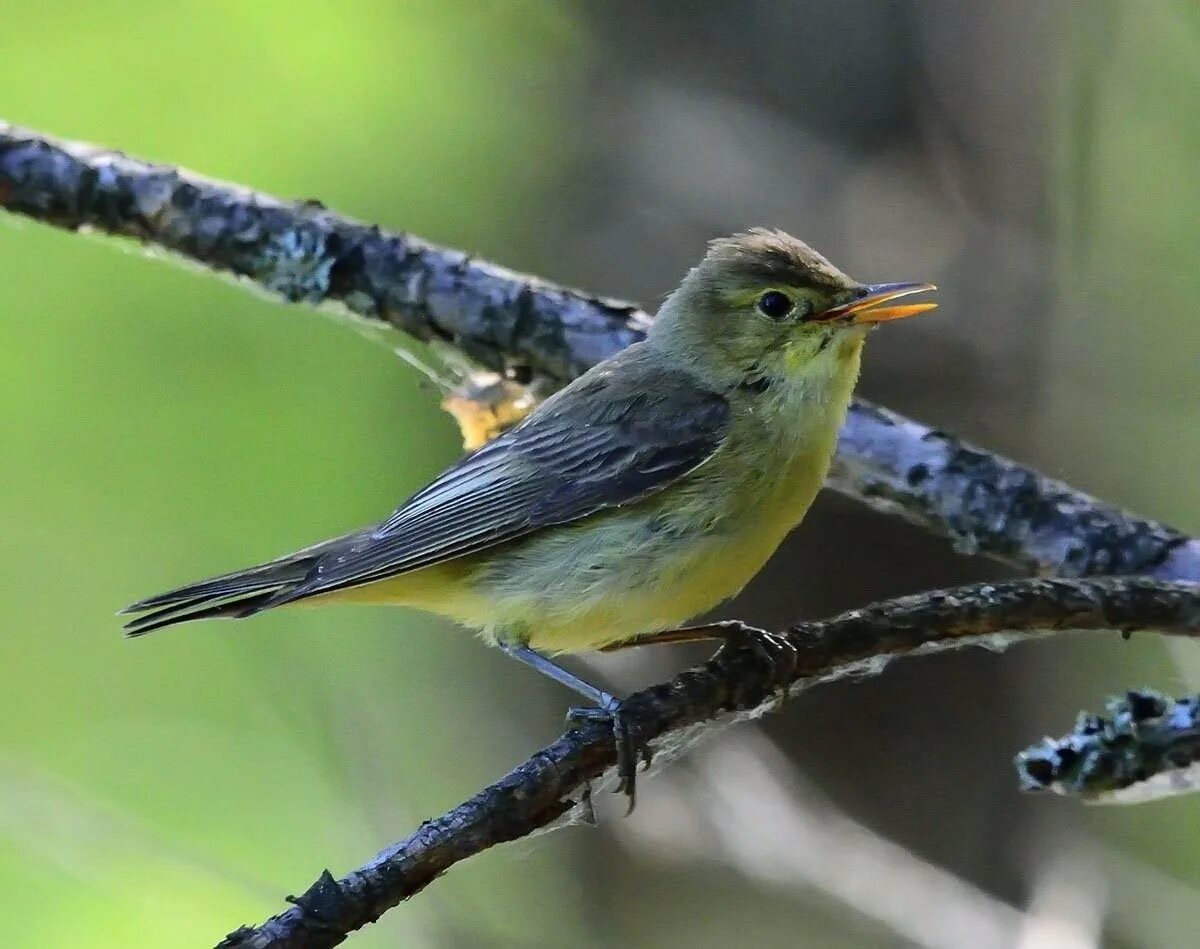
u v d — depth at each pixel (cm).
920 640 721
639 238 1209
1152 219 1288
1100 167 1217
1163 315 1255
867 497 911
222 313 1446
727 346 851
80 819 1048
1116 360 1231
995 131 1172
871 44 1176
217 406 1456
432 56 1327
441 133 1330
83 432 1467
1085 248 1191
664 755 771
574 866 1198
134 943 1215
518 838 623
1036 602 716
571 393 866
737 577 828
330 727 1281
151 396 1459
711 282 869
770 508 825
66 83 1359
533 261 1247
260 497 1454
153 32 1355
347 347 1437
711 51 1208
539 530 827
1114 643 1124
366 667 1394
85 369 1456
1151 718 717
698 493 813
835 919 1048
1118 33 1219
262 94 1365
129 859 1061
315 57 1348
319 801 1359
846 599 1102
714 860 1020
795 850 991
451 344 945
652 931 1173
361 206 1347
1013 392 1152
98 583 1499
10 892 1216
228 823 1401
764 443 827
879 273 1152
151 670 1497
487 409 964
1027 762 728
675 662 1131
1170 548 841
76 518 1484
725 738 1030
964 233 1165
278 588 815
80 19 1352
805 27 1183
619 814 1043
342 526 1426
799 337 845
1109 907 997
